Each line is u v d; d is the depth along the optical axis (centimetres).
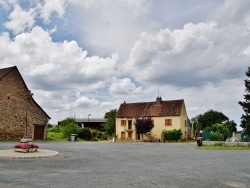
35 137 4247
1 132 3797
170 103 6009
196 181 980
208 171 1214
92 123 8981
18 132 4009
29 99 4191
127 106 6438
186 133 5969
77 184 873
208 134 4234
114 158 1725
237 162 1559
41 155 1653
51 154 1733
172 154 2080
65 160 1542
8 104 3906
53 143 3478
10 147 2408
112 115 8075
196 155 2003
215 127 4681
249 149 2673
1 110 3809
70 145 3097
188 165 1416
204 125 8775
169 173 1146
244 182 978
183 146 3228
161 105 6069
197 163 1502
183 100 5966
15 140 3841
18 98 4047
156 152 2269
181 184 921
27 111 4150
